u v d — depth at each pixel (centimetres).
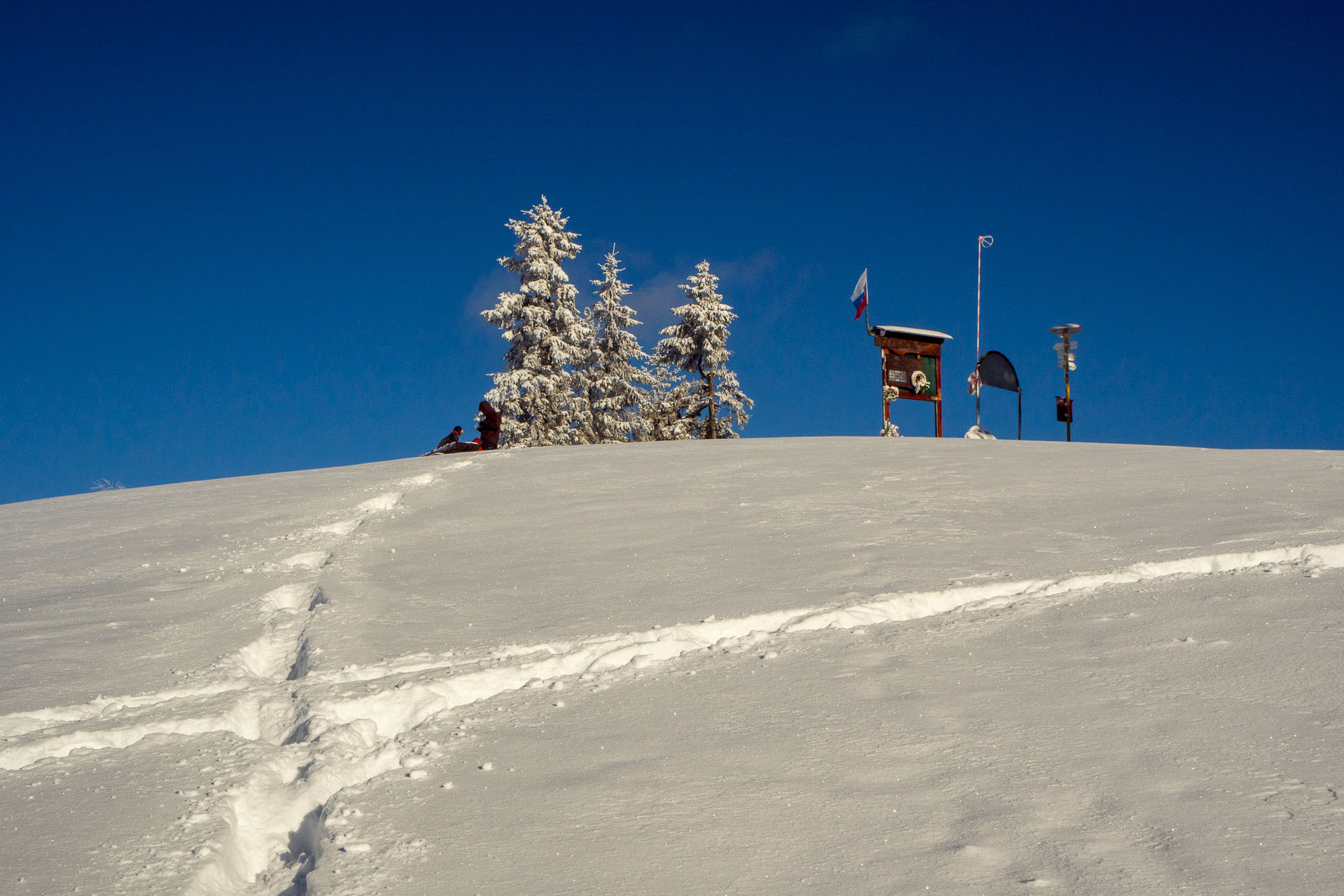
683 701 405
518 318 3669
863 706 388
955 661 434
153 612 591
